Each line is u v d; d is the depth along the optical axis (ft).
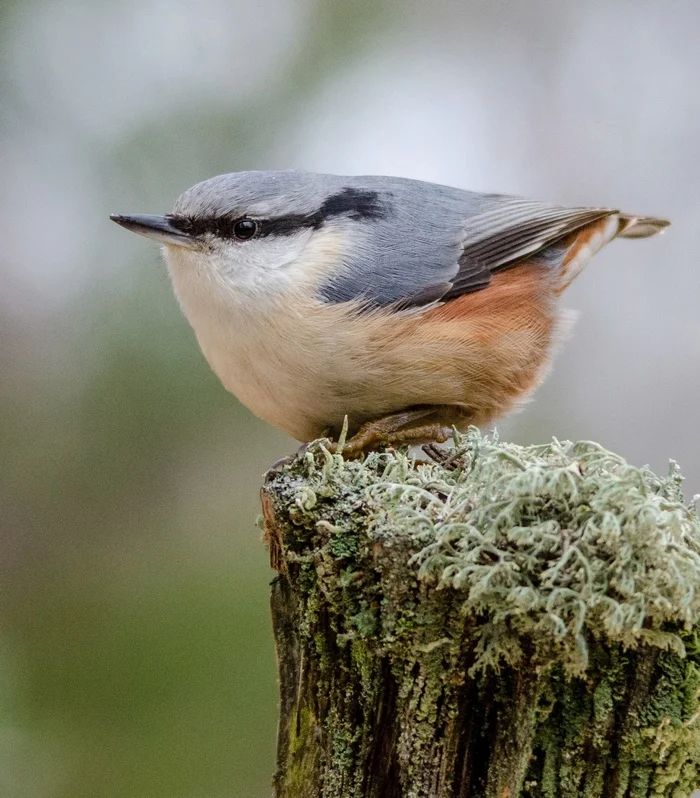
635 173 37.50
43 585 27.35
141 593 26.94
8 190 29.01
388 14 32.14
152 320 27.76
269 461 28.66
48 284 29.19
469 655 13.42
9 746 24.71
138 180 28.86
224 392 28.07
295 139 29.94
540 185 37.32
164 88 29.27
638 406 35.12
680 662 13.01
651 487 15.02
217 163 29.17
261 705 25.52
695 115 37.68
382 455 16.47
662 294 36.52
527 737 13.24
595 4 38.37
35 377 28.32
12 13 28.73
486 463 13.75
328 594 14.11
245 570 27.12
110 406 27.91
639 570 12.60
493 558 13.16
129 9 29.58
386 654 13.82
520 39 38.04
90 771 24.82
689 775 13.34
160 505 28.30
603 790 13.30
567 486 13.01
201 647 25.81
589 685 13.16
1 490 27.73
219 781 24.90
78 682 25.75
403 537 13.46
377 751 14.08
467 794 13.62
